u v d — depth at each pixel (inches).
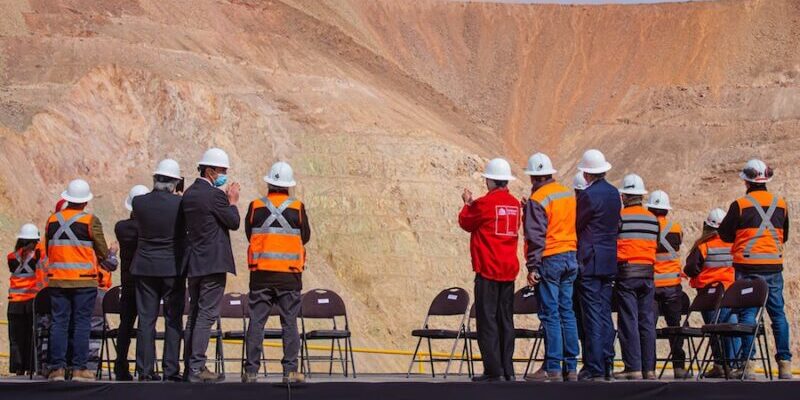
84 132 1998.0
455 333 645.9
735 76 3425.2
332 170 2225.6
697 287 674.2
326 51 2999.5
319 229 2089.1
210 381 519.2
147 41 2571.4
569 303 534.0
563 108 3472.0
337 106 2500.0
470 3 3875.5
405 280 2001.7
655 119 3314.5
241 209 2000.5
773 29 3563.0
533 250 523.2
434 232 2132.1
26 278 661.9
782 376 565.6
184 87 2208.4
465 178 2319.1
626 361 548.1
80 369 552.7
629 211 558.9
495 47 3722.9
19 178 1749.5
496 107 3513.8
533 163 538.0
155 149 2085.4
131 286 564.1
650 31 3666.3
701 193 2896.2
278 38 2859.3
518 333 639.8
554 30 3750.0
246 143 2226.9
